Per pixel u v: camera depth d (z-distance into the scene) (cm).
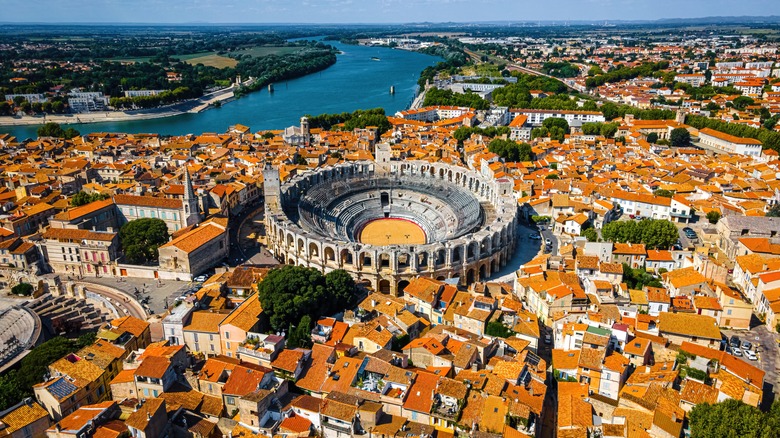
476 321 14600
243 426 11269
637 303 15925
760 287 16388
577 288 16212
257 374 12025
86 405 12194
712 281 16762
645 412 11294
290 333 14275
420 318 15350
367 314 15475
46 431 10738
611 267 17425
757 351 14512
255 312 14838
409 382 11794
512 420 10906
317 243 19700
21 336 15562
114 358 13225
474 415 11012
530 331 14300
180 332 14400
